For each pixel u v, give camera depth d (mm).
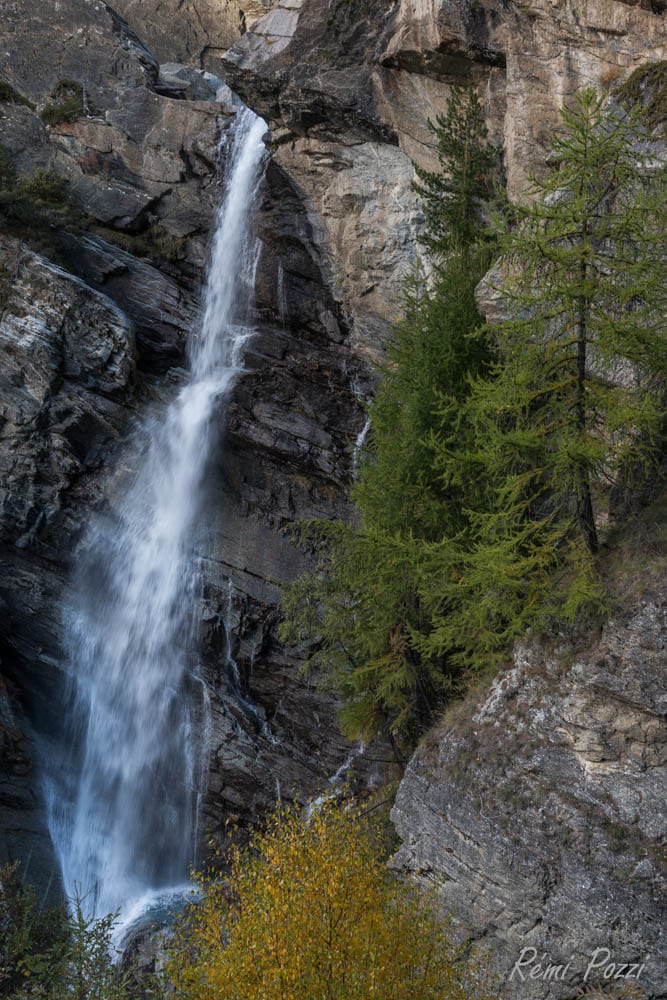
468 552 19016
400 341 21984
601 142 16266
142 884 25281
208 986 12508
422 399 19969
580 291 15836
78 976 16547
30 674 26406
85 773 26422
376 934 12398
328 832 13898
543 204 16406
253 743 25469
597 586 15672
